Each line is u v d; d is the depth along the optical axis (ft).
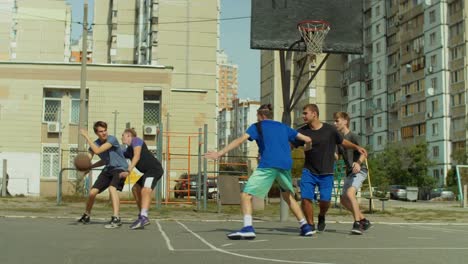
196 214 54.90
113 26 241.96
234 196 59.11
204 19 232.94
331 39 51.93
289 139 31.30
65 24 274.16
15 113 117.19
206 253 24.76
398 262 22.75
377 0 256.32
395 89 242.78
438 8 214.28
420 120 223.30
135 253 24.56
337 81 283.18
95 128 36.96
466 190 98.17
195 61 231.09
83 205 66.33
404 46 236.02
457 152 196.34
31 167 113.80
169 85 120.78
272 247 27.09
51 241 28.66
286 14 51.42
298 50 51.03
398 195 188.96
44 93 119.44
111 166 37.47
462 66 205.46
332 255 24.50
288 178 31.24
